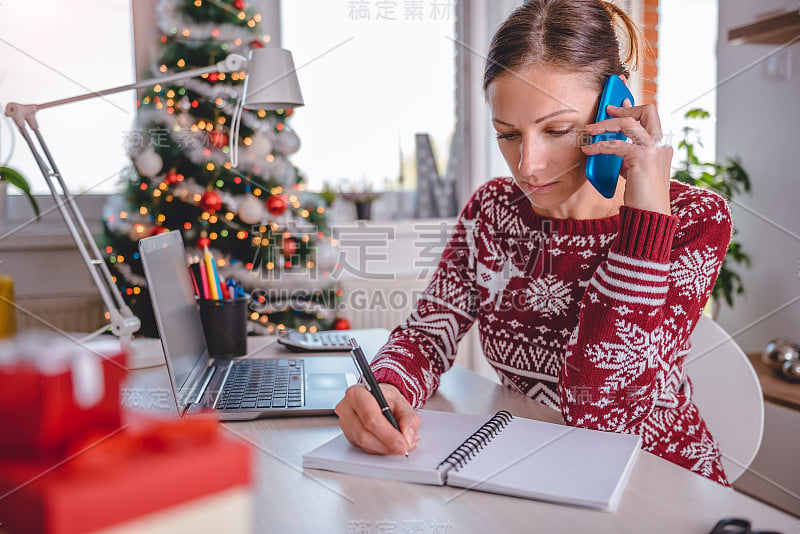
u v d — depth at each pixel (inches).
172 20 86.3
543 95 31.1
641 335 30.4
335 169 106.3
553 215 38.9
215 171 84.6
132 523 12.3
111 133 96.2
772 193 74.6
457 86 111.3
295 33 103.0
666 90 81.7
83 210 96.0
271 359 44.0
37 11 92.4
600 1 34.1
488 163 112.3
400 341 38.6
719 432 41.1
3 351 15.6
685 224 34.1
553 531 20.0
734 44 77.2
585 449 25.8
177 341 33.0
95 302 95.8
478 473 23.6
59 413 13.6
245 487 13.7
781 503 63.5
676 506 21.6
